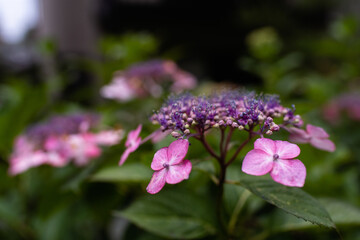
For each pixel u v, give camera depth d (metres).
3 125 0.45
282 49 1.50
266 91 0.44
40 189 0.41
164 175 0.20
